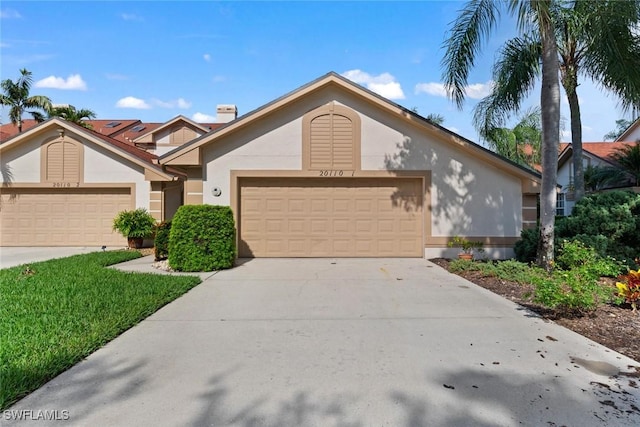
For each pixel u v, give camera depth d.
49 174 15.41
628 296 5.56
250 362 3.92
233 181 11.12
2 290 6.70
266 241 11.35
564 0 9.14
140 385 3.42
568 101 11.94
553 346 4.35
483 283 7.78
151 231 14.54
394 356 4.08
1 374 3.43
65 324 4.88
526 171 10.97
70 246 15.39
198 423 2.85
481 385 3.43
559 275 5.64
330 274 8.83
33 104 22.97
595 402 3.14
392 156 11.23
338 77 10.88
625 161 18.58
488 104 11.67
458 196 11.22
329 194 11.40
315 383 3.47
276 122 11.20
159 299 6.22
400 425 2.83
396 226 11.40
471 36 9.48
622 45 8.71
